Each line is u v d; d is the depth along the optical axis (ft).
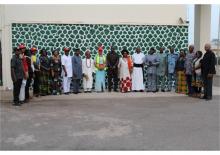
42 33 50.85
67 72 47.03
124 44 52.42
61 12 51.16
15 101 38.96
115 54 49.49
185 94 47.60
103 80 49.52
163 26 53.01
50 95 46.68
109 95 46.32
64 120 31.19
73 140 24.84
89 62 48.91
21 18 50.44
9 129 28.07
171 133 26.73
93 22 51.60
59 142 24.36
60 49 51.29
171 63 49.03
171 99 43.21
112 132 27.04
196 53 45.27
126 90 49.34
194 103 40.27
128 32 52.39
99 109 36.40
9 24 50.21
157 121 30.83
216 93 49.01
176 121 30.83
